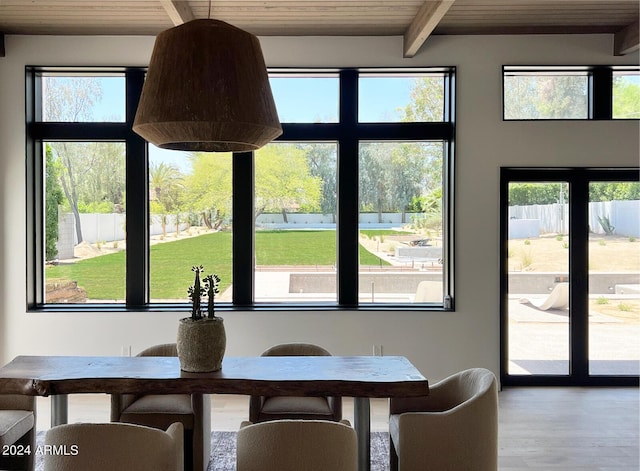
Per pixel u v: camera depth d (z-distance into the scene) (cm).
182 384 257
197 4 407
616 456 343
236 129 221
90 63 475
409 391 256
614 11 431
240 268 489
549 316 498
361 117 494
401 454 252
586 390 483
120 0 405
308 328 479
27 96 474
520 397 464
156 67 226
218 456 342
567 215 498
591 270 498
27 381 255
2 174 472
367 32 473
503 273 492
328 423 206
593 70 488
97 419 409
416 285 497
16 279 474
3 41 470
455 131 480
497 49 480
